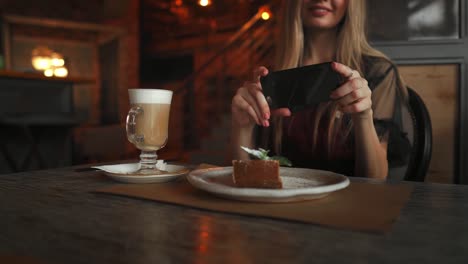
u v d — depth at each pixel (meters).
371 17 1.62
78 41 4.73
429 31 1.59
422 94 1.60
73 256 0.41
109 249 0.43
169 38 5.55
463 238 0.47
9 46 4.12
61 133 2.65
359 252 0.42
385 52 1.62
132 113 0.77
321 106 1.53
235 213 0.55
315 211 0.55
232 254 0.41
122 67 5.02
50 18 4.58
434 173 1.61
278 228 0.50
